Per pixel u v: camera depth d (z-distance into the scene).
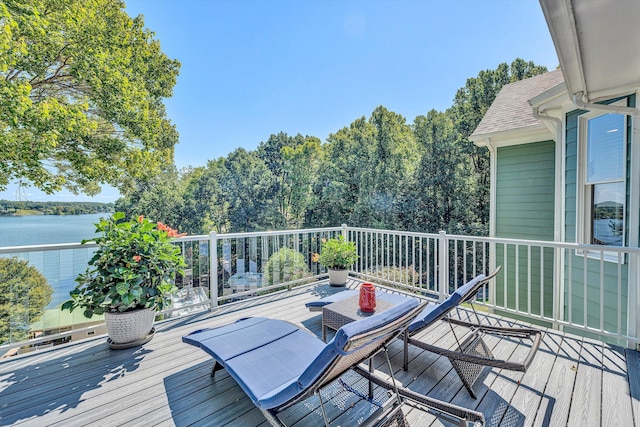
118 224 3.00
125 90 8.25
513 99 7.25
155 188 25.61
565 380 2.28
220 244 4.07
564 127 4.29
